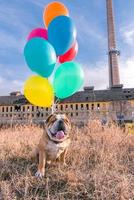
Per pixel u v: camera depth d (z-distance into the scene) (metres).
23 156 1.42
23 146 1.62
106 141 1.66
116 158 1.34
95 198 0.97
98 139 1.71
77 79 1.62
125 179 1.06
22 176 1.13
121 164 1.30
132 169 1.24
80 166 1.26
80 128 2.07
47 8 1.75
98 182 1.04
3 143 1.65
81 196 1.00
